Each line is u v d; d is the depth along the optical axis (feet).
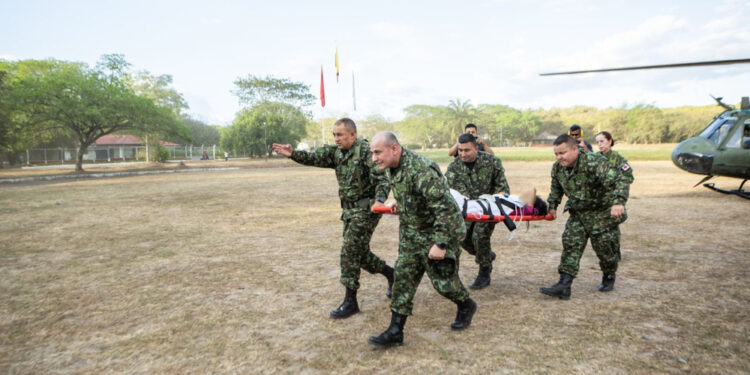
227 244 22.49
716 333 10.51
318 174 93.50
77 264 18.74
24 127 105.70
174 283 15.75
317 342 10.50
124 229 27.20
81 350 10.39
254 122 181.68
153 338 10.96
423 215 10.00
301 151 12.39
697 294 13.52
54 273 17.35
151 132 120.37
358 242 12.05
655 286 14.42
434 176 9.52
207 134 303.27
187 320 12.14
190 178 83.20
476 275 16.17
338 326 11.50
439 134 419.13
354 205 12.14
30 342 10.93
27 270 17.81
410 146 427.33
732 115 37.45
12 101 96.37
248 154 188.85
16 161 153.99
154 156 163.32
